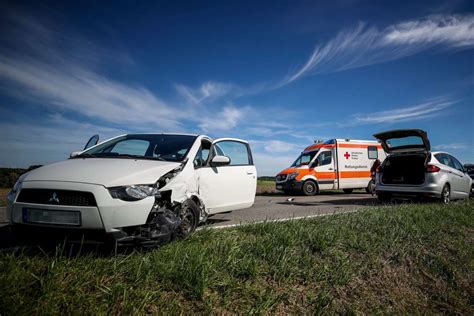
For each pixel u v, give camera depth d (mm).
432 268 3441
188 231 3797
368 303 2689
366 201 10266
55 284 2098
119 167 3305
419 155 8484
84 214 2746
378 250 3635
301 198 11961
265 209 7727
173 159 4098
